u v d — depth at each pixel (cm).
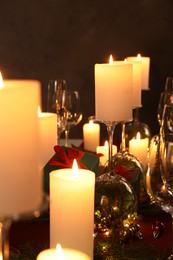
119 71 133
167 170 114
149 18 339
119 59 345
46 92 354
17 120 75
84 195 106
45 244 121
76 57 348
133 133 190
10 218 82
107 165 138
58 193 106
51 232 109
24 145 76
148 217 140
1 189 75
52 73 352
